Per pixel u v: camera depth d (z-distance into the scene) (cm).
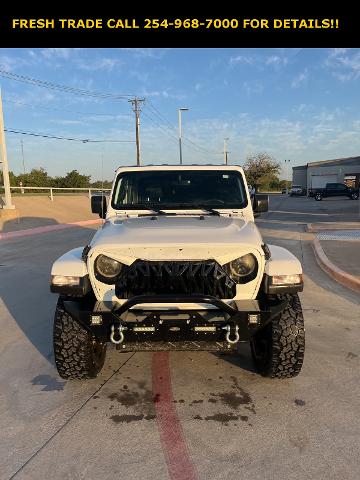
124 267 324
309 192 5188
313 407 330
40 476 256
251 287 327
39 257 1066
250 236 342
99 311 312
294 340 341
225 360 418
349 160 5897
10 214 2091
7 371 396
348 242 1135
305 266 872
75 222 2258
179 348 326
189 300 304
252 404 336
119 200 461
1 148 2092
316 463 265
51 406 335
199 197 461
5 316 565
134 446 284
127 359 422
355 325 513
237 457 272
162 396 350
